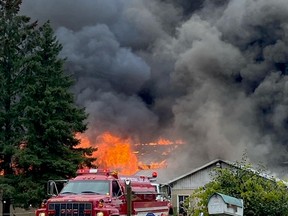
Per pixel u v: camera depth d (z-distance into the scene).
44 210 14.41
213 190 13.89
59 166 26.59
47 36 30.19
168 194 19.92
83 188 14.91
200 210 13.89
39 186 26.16
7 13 31.47
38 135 27.44
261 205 13.53
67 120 28.67
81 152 28.67
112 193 14.62
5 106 29.92
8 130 29.20
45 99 27.67
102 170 15.49
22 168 27.89
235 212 10.40
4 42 30.36
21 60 29.55
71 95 29.16
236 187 13.95
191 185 35.81
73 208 13.95
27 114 27.41
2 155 28.52
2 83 29.52
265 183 14.30
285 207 13.71
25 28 31.44
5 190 26.03
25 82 29.67
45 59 30.16
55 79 29.31
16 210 31.64
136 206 15.30
